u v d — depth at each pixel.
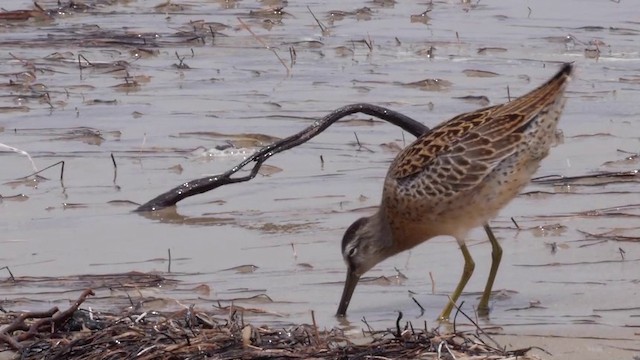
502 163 10.95
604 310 10.37
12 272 11.76
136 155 15.34
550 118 10.90
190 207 13.70
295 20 22.72
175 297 10.94
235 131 16.12
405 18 22.72
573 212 12.91
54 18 23.39
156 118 16.86
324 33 21.58
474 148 10.98
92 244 12.56
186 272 11.67
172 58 20.41
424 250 12.27
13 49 21.03
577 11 22.66
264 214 13.32
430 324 10.26
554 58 19.53
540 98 10.89
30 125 16.61
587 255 11.72
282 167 14.90
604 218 12.73
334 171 14.67
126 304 10.78
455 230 11.18
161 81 18.92
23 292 11.22
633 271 11.27
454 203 11.09
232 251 12.25
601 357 9.27
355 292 11.26
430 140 11.27
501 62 19.39
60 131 16.30
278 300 10.92
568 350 9.43
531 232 12.42
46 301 10.97
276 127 16.27
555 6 23.12
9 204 13.82
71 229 13.04
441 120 16.27
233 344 9.30
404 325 10.27
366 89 17.98
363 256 11.30
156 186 14.33
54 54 20.50
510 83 18.16
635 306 10.43
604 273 11.27
